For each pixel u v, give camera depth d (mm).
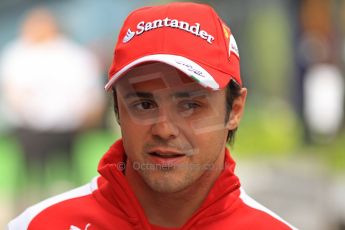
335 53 32500
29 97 21625
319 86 31641
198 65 6219
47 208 6820
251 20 36875
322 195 20953
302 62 32625
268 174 25891
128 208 6602
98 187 6844
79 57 21812
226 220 6625
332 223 18766
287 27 34250
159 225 6617
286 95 35531
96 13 36688
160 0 34844
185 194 6516
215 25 6488
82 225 6699
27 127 21891
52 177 22578
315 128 31484
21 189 22344
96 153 27703
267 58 38219
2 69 35375
